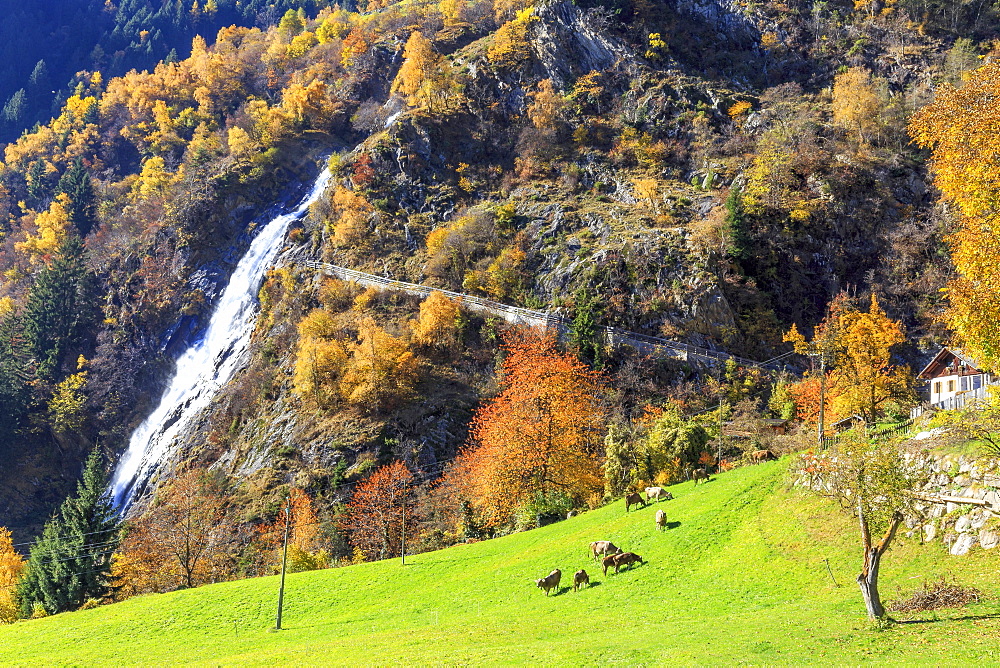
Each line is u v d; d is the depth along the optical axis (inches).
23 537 5349.4
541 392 3235.7
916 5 7485.2
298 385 4793.3
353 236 6048.2
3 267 7765.8
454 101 7185.0
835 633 1140.5
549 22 7746.1
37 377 6205.7
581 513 2785.4
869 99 6013.8
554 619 1603.1
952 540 1346.0
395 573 2381.9
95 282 6850.4
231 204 7042.3
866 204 5442.9
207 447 4992.6
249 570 3489.2
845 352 2418.8
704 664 1080.8
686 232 5275.6
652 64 7308.1
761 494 1972.2
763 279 5137.8
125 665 1898.4
